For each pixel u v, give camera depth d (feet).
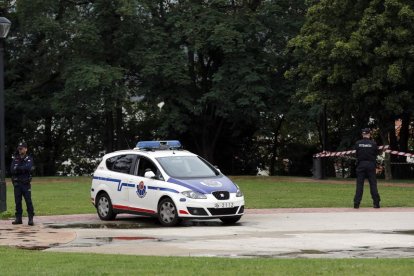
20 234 70.74
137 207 82.74
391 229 72.95
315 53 162.40
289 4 202.69
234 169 239.91
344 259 48.98
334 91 165.17
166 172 81.00
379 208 98.12
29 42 220.02
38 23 192.65
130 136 240.53
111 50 198.59
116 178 85.61
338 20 164.66
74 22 192.95
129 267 45.03
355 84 157.58
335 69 158.81
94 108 190.90
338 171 228.84
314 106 183.62
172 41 195.93
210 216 77.25
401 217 85.40
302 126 214.90
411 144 225.15
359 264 45.21
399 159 200.85
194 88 210.18
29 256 52.08
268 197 116.67
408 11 150.30
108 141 215.51
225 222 80.89
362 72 159.43
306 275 40.70
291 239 64.34
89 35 186.91
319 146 232.73
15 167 80.64
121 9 182.70
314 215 89.10
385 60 155.74
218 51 201.67
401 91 161.79
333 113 188.03
